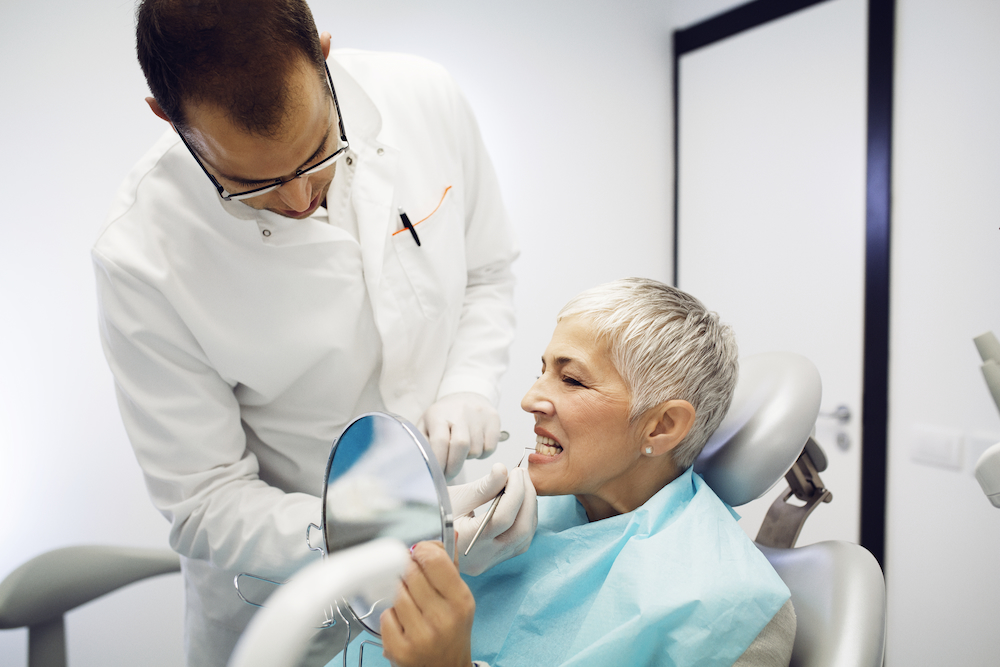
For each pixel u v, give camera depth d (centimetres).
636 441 81
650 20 234
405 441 48
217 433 92
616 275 235
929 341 174
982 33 159
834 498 200
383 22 184
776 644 70
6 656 160
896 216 180
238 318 90
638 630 67
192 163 85
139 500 169
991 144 159
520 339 216
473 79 200
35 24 149
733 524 78
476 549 71
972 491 167
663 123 242
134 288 85
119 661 173
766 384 91
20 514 158
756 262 218
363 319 98
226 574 100
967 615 170
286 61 61
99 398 164
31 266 155
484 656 82
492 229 125
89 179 158
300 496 88
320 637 94
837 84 190
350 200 97
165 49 59
